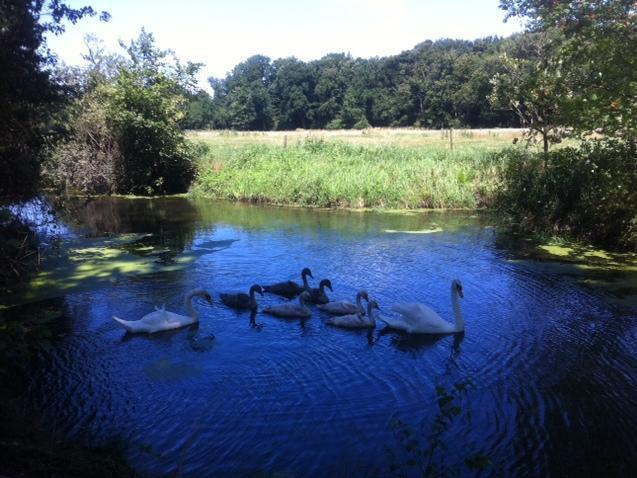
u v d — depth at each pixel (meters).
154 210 30.08
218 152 41.91
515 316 13.61
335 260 18.56
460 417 9.13
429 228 23.75
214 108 127.81
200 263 18.38
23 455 6.84
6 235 17.09
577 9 17.56
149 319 12.88
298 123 122.69
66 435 8.45
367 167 32.44
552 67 21.48
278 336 12.63
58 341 12.20
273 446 8.27
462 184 29.36
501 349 11.81
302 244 20.89
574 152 22.72
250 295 14.44
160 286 16.03
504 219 24.72
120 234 23.39
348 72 120.44
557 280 16.20
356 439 8.46
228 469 7.72
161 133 35.94
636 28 16.77
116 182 36.75
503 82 29.92
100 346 11.98
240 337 12.58
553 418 9.12
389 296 15.17
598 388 10.12
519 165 25.70
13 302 14.55
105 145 37.34
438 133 67.88
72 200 31.89
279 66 143.50
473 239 21.52
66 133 18.80
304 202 30.64
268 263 18.34
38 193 18.22
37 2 15.98
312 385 10.24
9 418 8.38
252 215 27.84
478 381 10.40
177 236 22.80
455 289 12.77
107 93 35.72
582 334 12.49
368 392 9.97
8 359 8.62
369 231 23.20
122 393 9.92
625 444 8.42
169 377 10.54
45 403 9.55
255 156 38.41
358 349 11.91
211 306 14.58
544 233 21.97
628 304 14.16
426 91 98.94
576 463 7.95
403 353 11.68
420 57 112.31
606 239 20.53
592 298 14.66
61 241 21.80
